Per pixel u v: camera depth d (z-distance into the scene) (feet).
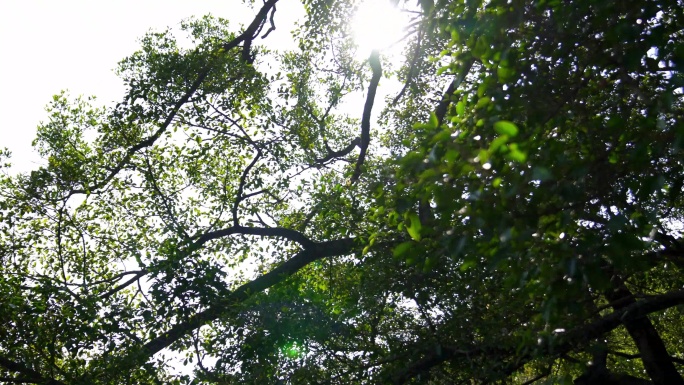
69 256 45.80
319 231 51.47
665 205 28.94
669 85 17.35
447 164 16.22
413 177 18.67
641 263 17.13
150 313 35.29
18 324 32.96
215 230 50.37
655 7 18.43
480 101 18.30
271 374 33.99
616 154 19.06
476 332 31.86
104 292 42.19
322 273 48.88
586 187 18.78
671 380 34.45
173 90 48.75
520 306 27.99
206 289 36.27
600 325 27.86
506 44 20.08
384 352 34.32
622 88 20.20
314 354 35.06
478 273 30.53
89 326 33.12
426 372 33.19
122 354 33.55
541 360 28.73
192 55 48.96
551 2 19.54
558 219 17.26
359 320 36.09
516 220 16.53
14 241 44.91
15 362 33.12
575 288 17.02
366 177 39.65
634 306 26.09
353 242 41.86
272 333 35.47
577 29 20.30
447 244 17.56
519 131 16.21
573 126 20.27
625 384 32.48
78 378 32.07
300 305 36.91
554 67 20.90
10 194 47.11
